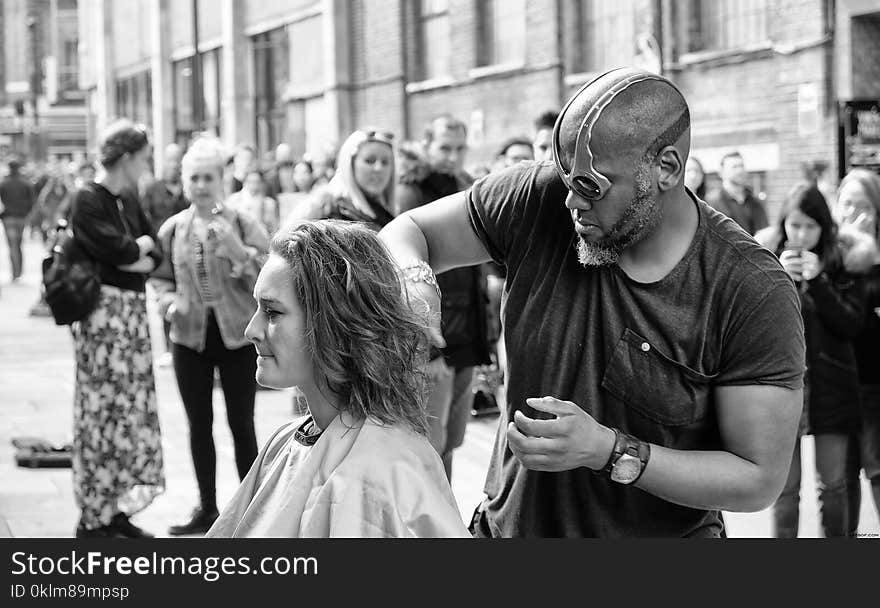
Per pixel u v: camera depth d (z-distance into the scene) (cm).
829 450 522
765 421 246
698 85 1341
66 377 1145
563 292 260
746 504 247
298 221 227
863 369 533
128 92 3888
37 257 2952
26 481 729
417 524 211
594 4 1557
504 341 271
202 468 620
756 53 1252
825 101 1160
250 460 620
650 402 253
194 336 611
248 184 1207
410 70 2031
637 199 238
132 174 596
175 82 3344
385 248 228
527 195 268
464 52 1852
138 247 588
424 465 218
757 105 1257
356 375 219
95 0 4206
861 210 582
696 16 1354
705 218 250
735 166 917
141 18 3641
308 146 2461
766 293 246
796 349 247
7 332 1484
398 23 2028
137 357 604
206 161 601
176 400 995
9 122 5659
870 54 1143
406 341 223
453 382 594
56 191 3069
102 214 584
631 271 252
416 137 2019
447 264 284
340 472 213
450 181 611
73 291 579
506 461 273
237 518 236
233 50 2777
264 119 2716
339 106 2220
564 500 262
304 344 221
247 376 617
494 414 879
